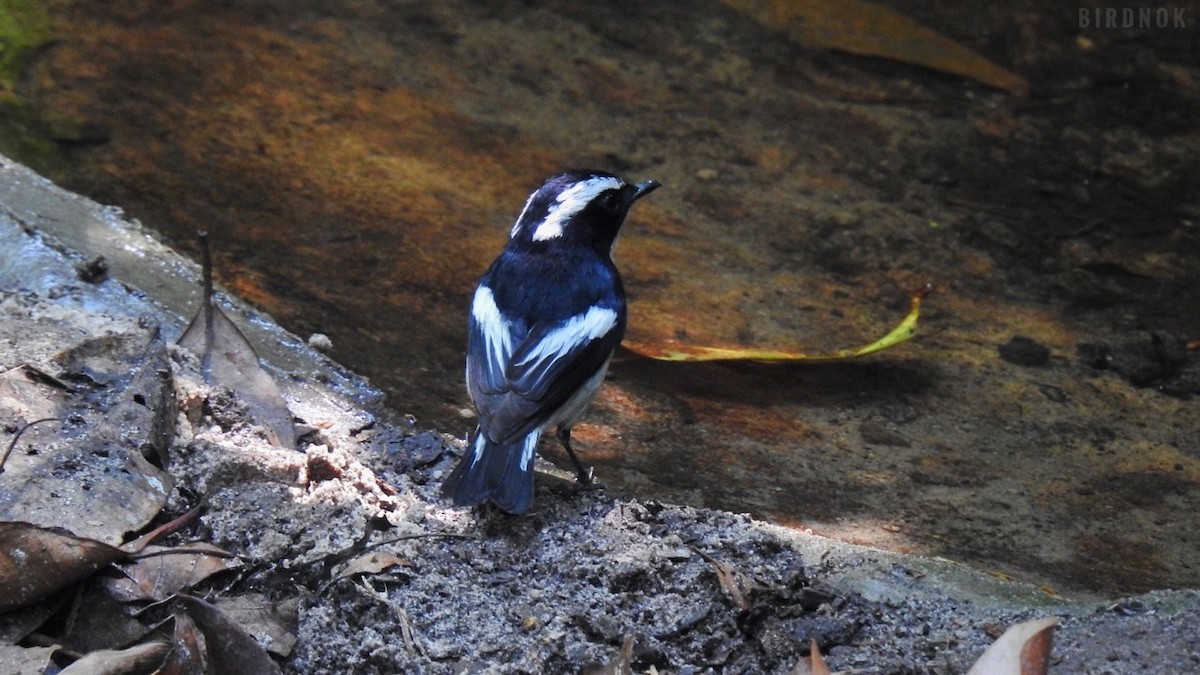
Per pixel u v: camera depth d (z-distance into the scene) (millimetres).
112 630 6711
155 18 16312
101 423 7805
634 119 15383
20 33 15500
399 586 7320
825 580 7707
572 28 17172
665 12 17656
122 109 14406
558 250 8719
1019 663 6277
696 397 11117
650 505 8320
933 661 6988
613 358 11547
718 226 13586
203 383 8734
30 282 9828
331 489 7906
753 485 10000
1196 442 10953
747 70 16609
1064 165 15234
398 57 16125
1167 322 12625
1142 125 16141
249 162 13750
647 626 7188
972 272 13203
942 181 14734
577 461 8891
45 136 13727
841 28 17547
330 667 6867
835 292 12711
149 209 12758
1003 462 10555
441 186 13734
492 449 7820
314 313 11500
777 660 7043
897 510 9844
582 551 7707
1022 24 18016
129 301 9938
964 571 7871
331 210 13117
